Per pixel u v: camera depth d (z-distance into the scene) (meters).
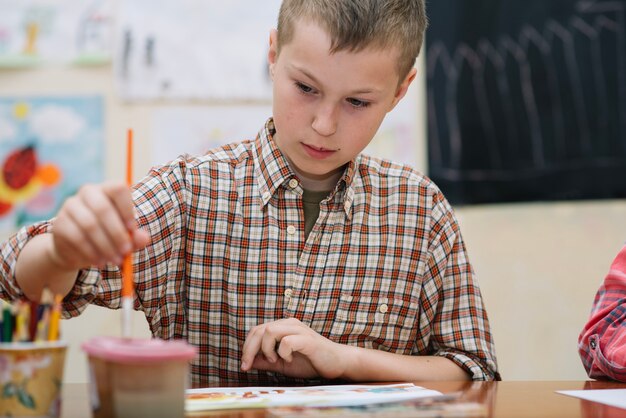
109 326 1.79
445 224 1.15
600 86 1.79
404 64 0.99
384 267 1.11
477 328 1.11
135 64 1.82
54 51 1.84
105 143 1.83
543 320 1.80
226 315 1.08
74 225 0.68
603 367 0.99
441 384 0.93
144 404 0.60
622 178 1.79
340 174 1.11
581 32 1.80
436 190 1.17
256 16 1.83
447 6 1.80
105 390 0.60
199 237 1.07
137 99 1.82
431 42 1.81
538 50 1.80
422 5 1.03
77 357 1.78
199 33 1.82
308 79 0.92
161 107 1.83
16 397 0.61
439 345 1.12
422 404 0.73
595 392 0.85
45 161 1.83
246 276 1.07
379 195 1.14
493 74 1.80
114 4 1.83
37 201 1.82
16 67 1.83
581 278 1.80
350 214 1.11
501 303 1.80
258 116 1.83
